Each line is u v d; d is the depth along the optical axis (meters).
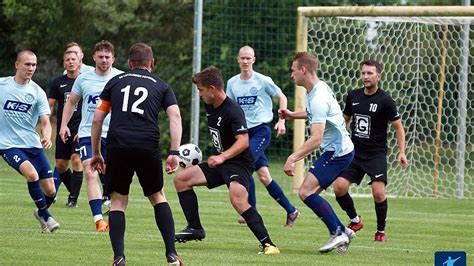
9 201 33.62
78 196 33.72
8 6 73.12
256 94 29.95
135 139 18.58
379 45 44.59
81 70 32.72
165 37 69.31
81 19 72.38
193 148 23.69
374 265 21.00
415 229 29.50
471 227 30.53
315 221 30.73
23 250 21.72
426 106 45.34
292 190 41.53
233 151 21.58
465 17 37.94
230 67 61.09
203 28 60.75
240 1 60.91
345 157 23.03
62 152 32.69
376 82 26.08
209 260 21.00
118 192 18.97
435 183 43.06
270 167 56.28
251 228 22.33
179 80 66.94
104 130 28.12
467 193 43.75
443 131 45.97
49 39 74.62
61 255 21.12
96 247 22.56
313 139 22.02
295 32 61.34
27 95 26.28
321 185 22.92
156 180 19.03
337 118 22.81
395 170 45.38
